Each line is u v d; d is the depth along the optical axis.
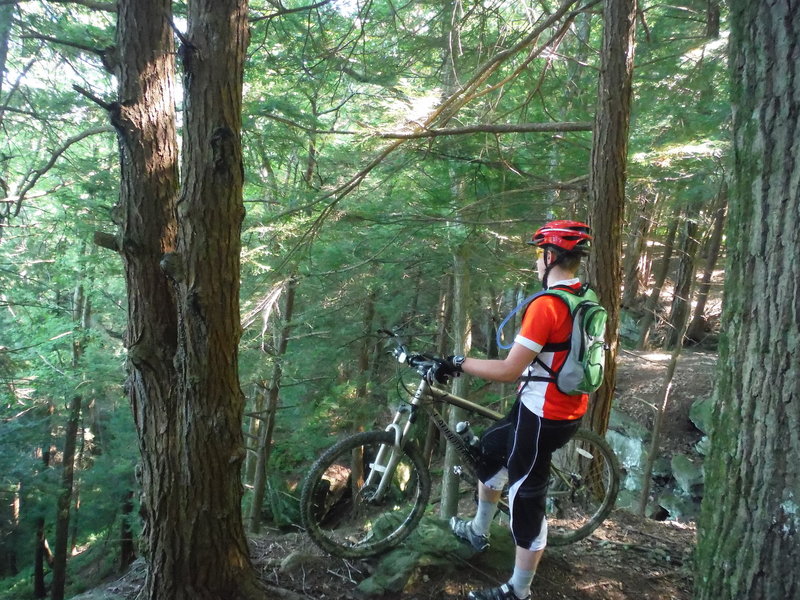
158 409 2.53
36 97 6.91
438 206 5.65
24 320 11.66
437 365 2.55
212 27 2.25
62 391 10.00
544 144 5.56
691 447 8.50
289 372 9.18
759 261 1.94
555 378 2.32
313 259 6.68
